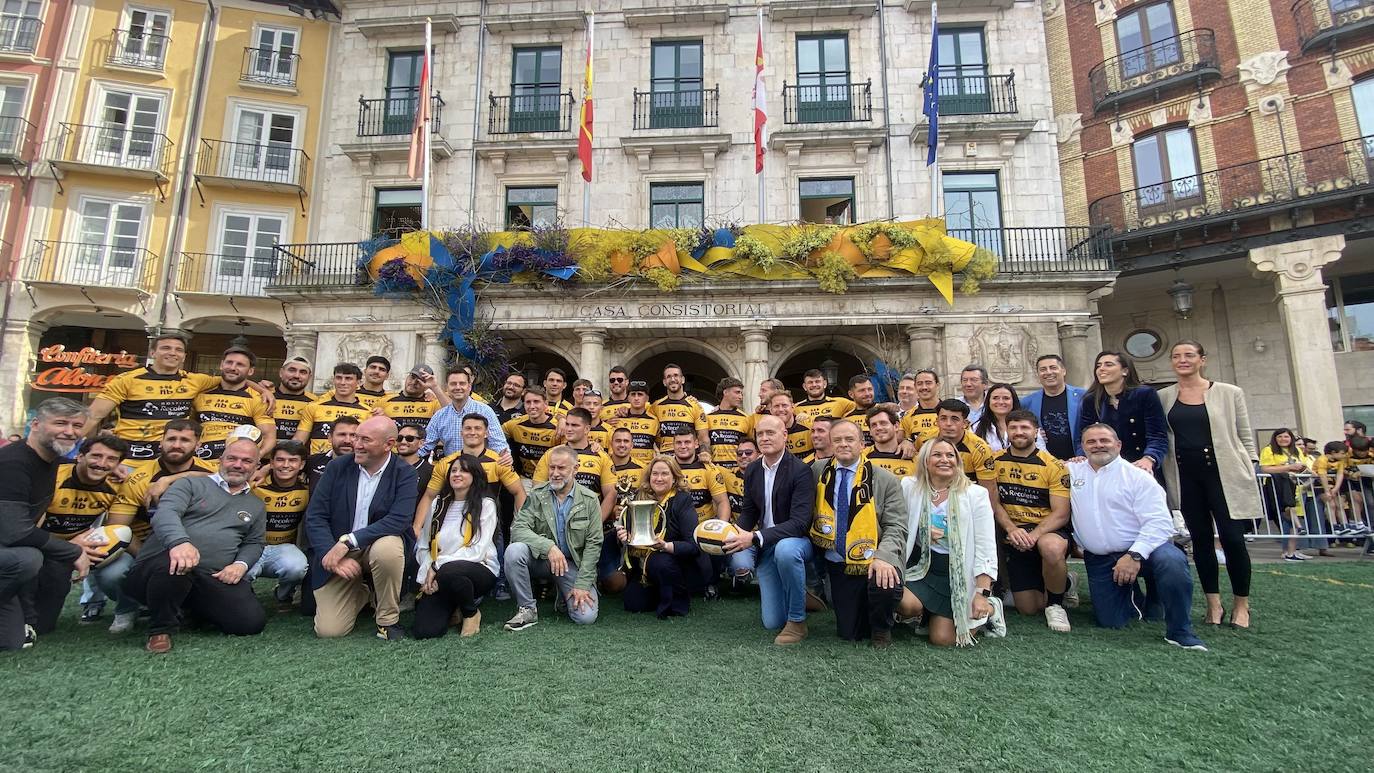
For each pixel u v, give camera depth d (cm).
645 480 599
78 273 1716
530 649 415
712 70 1708
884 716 300
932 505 452
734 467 713
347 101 1770
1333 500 855
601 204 1666
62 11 1816
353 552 449
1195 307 1647
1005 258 1512
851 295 1367
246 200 1789
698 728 287
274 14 1856
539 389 674
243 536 467
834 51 1716
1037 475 509
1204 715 301
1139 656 394
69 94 1781
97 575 461
